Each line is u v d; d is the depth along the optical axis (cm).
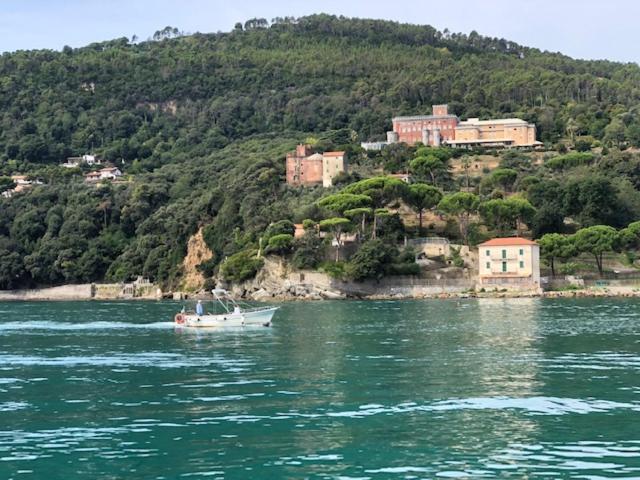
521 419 5075
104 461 4281
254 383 6606
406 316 13750
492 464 4125
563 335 9944
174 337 10900
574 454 4284
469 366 7350
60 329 12600
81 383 6800
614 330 10519
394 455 4309
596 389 6072
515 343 9162
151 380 6900
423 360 7819
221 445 4559
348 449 4431
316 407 5531
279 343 9738
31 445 4616
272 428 4934
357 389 6216
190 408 5578
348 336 10362
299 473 4028
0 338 11069
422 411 5350
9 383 6856
